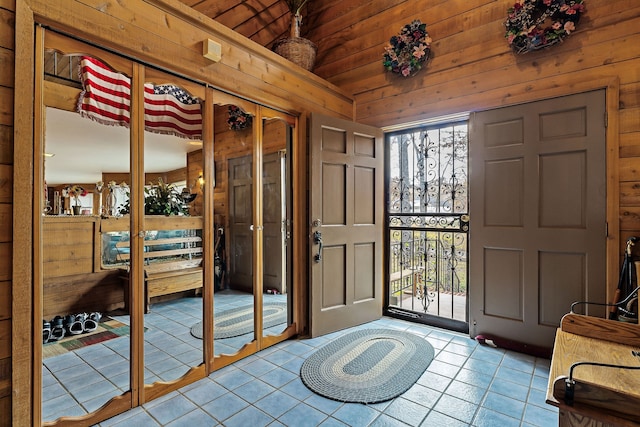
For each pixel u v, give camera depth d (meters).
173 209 3.39
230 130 3.97
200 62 2.16
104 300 3.10
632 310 2.10
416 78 3.21
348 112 3.54
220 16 3.31
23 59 1.47
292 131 3.01
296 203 2.97
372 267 3.32
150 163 3.17
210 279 2.24
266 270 4.12
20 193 1.47
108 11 1.73
